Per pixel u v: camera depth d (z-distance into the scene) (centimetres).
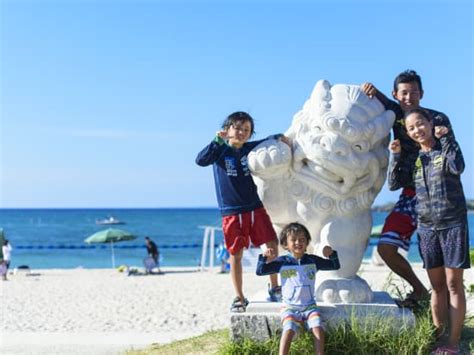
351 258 488
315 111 486
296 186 495
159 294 1345
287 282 451
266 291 517
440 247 451
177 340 632
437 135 444
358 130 470
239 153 504
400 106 517
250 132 504
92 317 1035
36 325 959
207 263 2716
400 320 458
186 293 1357
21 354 627
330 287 476
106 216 10350
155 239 5009
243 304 480
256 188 508
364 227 496
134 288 1477
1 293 1404
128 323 970
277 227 522
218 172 507
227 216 504
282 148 488
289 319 438
